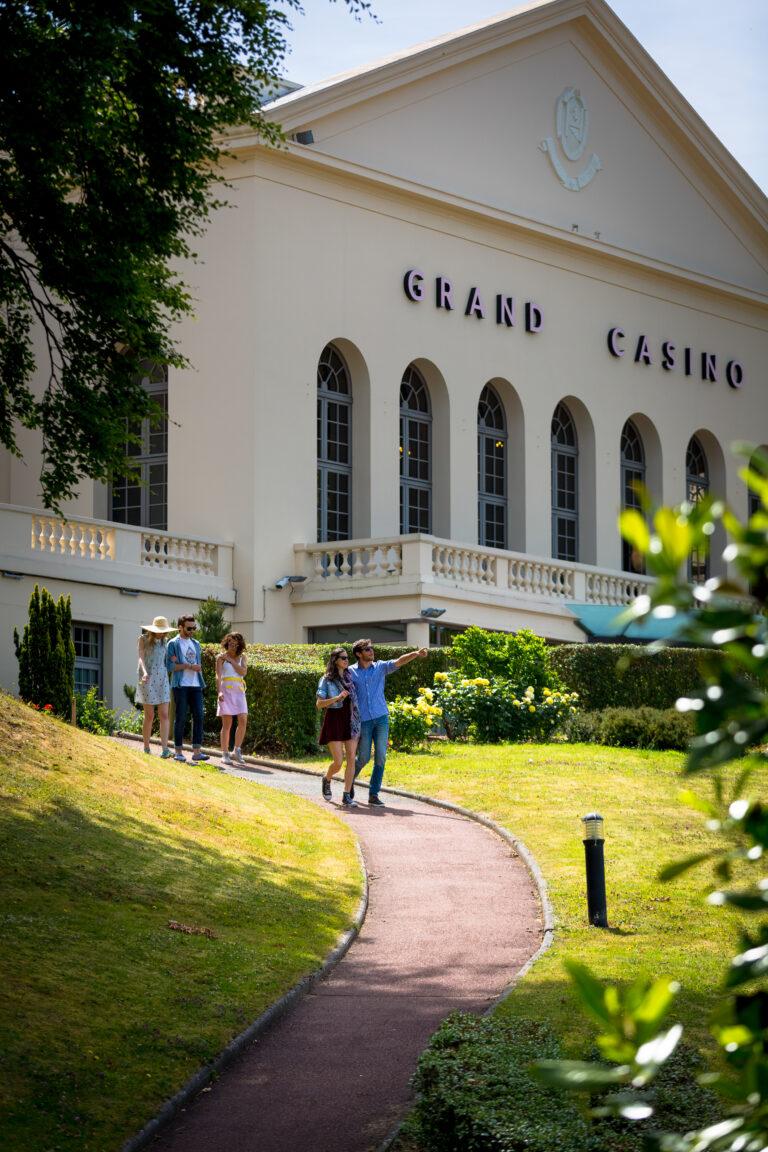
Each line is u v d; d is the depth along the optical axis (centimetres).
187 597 3191
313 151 3459
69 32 1619
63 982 1014
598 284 4256
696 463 4634
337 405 3609
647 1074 272
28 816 1387
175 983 1071
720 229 4681
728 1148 296
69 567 2931
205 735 2523
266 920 1284
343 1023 1056
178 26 1714
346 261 3569
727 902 286
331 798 1973
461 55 3819
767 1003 292
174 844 1452
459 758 2252
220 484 3353
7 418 1953
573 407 4222
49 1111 826
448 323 3812
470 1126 728
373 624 3322
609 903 1390
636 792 1953
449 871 1556
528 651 2623
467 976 1170
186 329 3416
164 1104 877
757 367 4781
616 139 4350
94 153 1728
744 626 283
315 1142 831
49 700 2383
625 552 4291
